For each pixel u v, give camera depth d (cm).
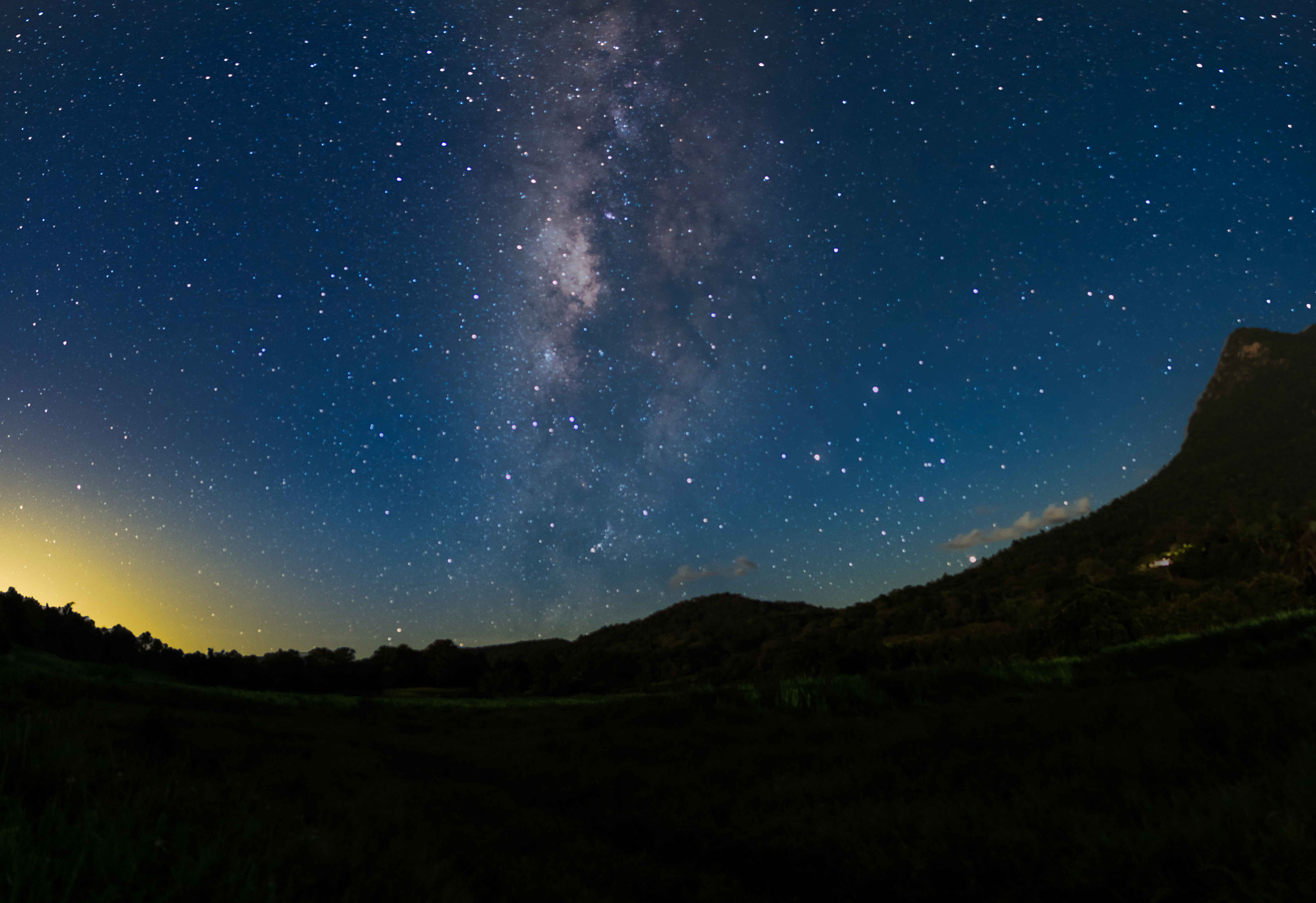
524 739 1744
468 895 468
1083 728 928
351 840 505
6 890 264
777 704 1816
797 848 634
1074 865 466
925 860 534
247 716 2055
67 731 571
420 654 8362
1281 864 388
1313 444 16200
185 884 312
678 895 554
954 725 1097
